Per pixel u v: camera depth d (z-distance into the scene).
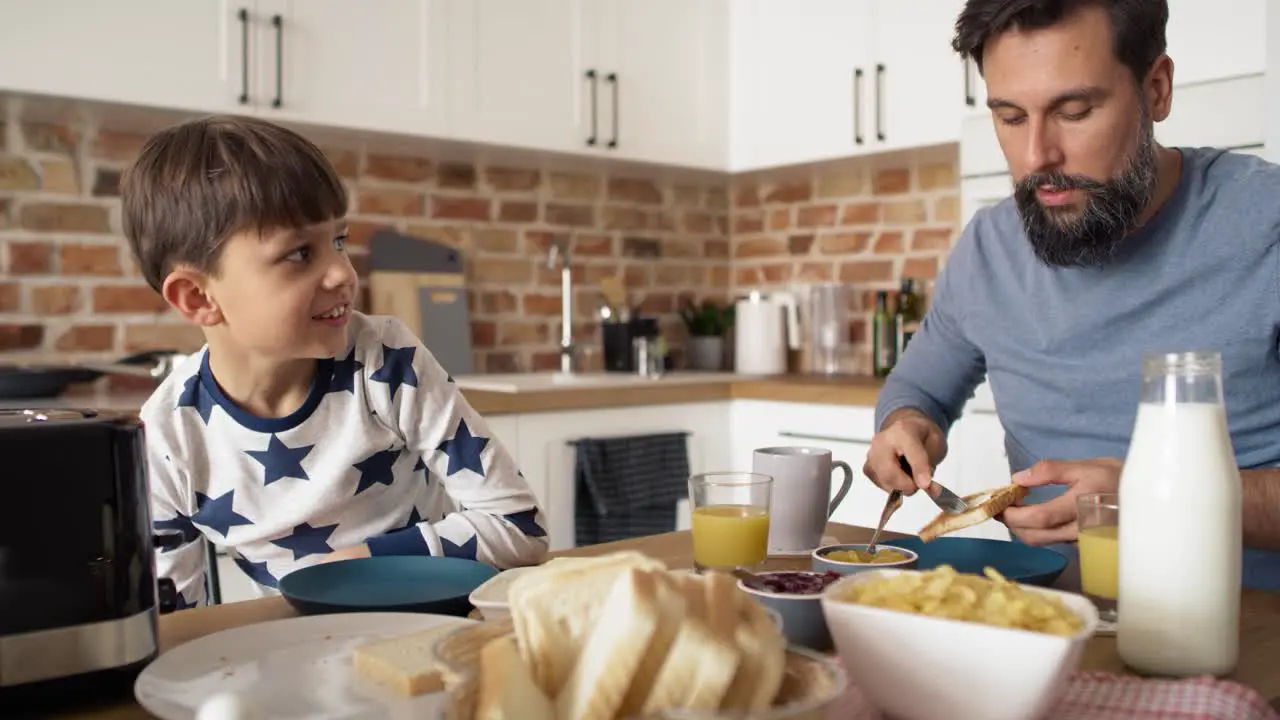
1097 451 1.48
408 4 2.74
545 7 3.01
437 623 0.88
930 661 0.68
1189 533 0.78
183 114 2.47
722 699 0.59
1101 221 1.30
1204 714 0.69
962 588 0.72
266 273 1.07
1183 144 2.35
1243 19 2.25
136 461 0.81
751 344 3.43
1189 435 0.79
